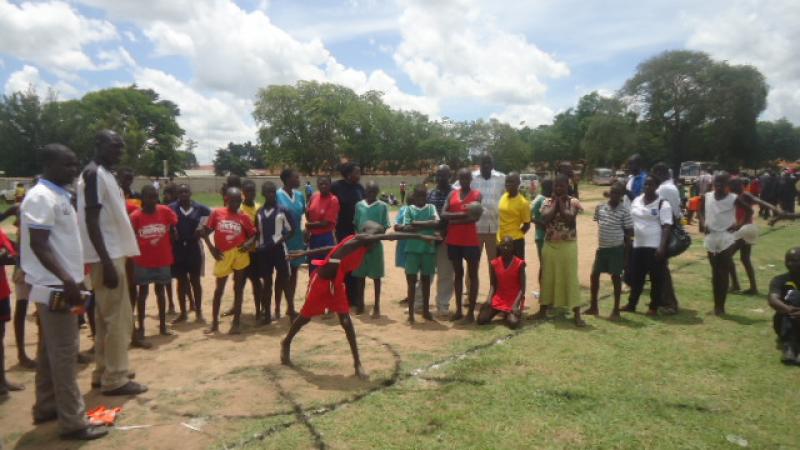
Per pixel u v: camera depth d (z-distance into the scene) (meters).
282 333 6.29
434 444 3.55
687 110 52.38
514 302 6.45
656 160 54.78
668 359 5.14
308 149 58.50
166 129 60.38
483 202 7.13
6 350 5.77
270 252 6.54
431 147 65.62
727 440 3.59
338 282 4.85
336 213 7.12
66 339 3.66
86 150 42.06
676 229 6.79
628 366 4.95
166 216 6.04
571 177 7.49
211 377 4.84
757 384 4.52
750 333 5.97
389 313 7.24
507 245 6.50
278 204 6.70
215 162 85.56
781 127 82.62
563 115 85.31
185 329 6.50
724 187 6.52
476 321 6.68
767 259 10.73
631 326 6.30
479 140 72.19
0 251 4.45
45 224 3.51
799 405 4.11
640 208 6.69
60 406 3.67
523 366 4.97
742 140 54.34
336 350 5.57
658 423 3.84
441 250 7.07
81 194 4.30
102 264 4.12
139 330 5.75
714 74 50.16
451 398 4.28
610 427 3.78
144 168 47.53
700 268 9.87
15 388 4.61
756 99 49.94
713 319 6.56
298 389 4.52
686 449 3.48
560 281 6.39
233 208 6.26
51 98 42.16
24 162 40.75
